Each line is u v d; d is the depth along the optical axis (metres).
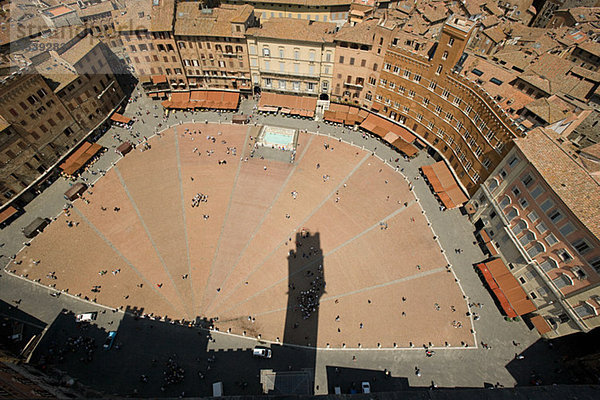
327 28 79.50
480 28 90.31
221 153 81.31
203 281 60.06
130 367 49.75
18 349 50.66
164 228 67.12
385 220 69.38
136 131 84.75
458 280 60.34
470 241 65.69
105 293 57.69
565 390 43.16
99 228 66.31
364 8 88.88
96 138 82.00
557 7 115.25
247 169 78.19
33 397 34.19
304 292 58.97
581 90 73.06
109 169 76.31
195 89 92.44
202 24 79.12
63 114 71.62
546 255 50.22
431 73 69.75
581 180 45.84
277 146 82.88
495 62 81.06
